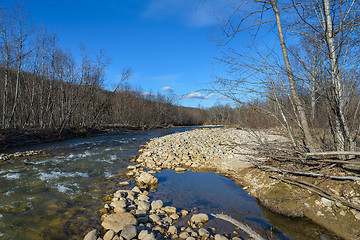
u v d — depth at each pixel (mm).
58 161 8969
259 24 4465
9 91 19969
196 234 3578
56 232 3734
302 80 4305
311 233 3424
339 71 4051
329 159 4027
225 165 8008
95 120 24812
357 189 3613
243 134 14695
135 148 13008
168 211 4504
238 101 4715
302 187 4402
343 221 3355
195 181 6559
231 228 3840
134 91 42969
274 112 5098
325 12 4012
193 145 12180
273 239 3375
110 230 3631
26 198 5117
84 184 6234
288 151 4938
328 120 4633
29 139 13781
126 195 5332
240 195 5340
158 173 7465
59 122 20766
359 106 4141
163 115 46656
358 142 4207
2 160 8898
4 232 3689
